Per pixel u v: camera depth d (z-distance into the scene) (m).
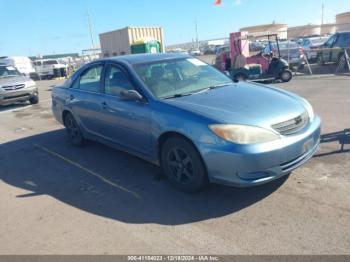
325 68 17.42
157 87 4.49
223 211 3.65
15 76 13.05
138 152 4.71
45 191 4.57
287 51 16.66
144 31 24.27
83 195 4.35
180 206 3.84
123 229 3.48
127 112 4.58
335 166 4.47
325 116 7.16
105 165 5.30
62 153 6.12
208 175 3.73
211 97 4.18
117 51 24.97
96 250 3.17
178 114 3.88
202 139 3.62
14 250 3.28
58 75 32.06
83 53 32.19
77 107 5.86
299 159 3.71
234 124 3.50
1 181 5.07
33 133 7.92
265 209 3.60
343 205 3.54
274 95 4.22
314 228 3.19
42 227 3.65
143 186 4.43
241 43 14.84
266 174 3.51
